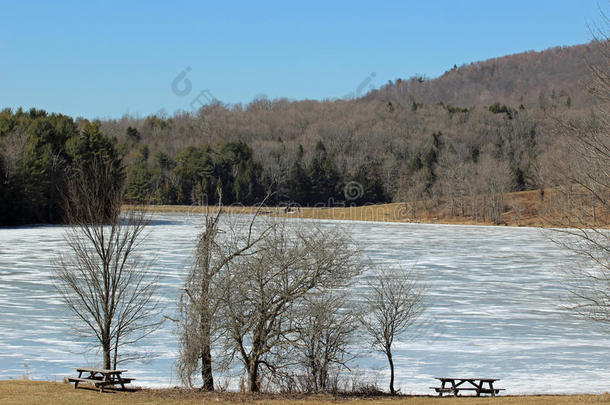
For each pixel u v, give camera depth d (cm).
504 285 4269
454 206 13138
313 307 1923
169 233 8650
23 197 10056
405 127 19425
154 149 17062
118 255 2147
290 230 1998
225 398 1780
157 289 3706
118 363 2323
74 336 2694
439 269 5094
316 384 1956
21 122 11512
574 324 3064
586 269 4625
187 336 1938
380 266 5075
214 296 1908
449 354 2511
